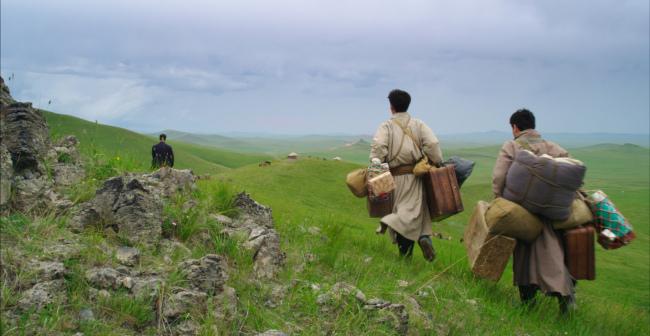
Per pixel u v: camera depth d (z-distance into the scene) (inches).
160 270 163.6
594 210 272.5
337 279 221.5
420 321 185.5
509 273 419.8
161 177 240.5
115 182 189.2
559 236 269.4
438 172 312.7
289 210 690.8
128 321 136.7
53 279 139.5
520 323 237.6
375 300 177.2
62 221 172.6
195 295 149.2
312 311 171.5
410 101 333.7
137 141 3750.0
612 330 275.9
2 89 208.8
